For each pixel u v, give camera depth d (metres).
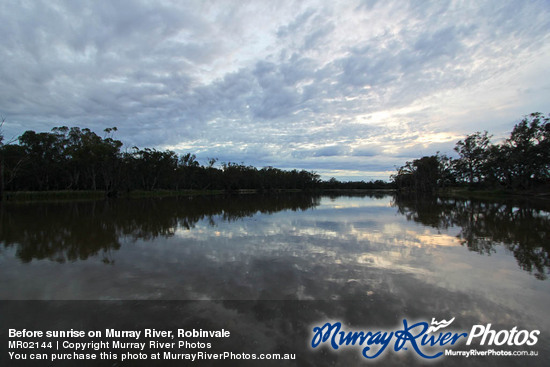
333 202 37.50
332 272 7.07
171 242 10.79
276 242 10.74
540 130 43.41
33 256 8.78
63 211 22.81
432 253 9.02
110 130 56.50
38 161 50.47
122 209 25.05
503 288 6.01
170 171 67.00
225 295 5.62
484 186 62.47
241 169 99.31
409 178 94.56
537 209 22.81
